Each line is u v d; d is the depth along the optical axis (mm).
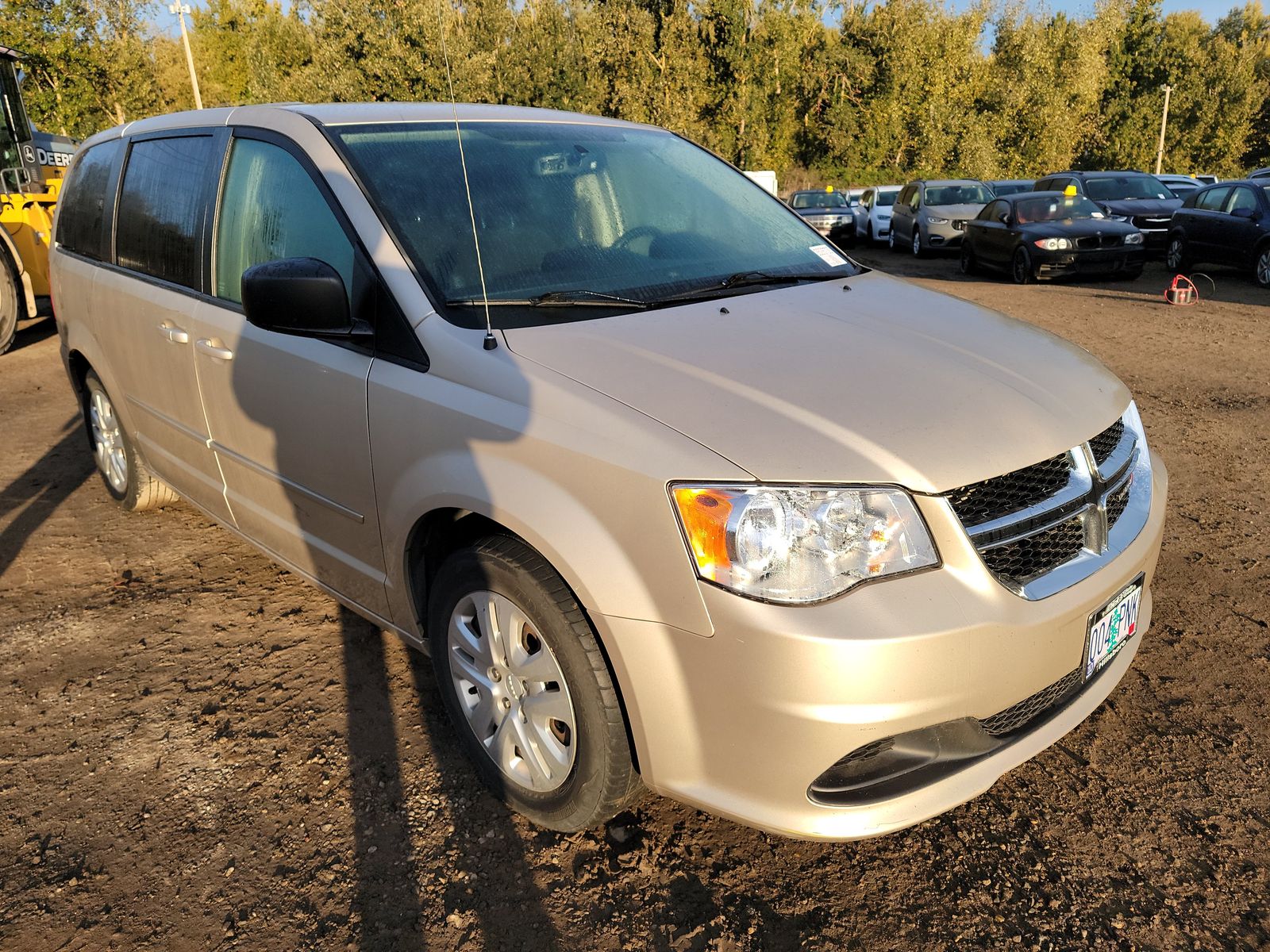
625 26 35875
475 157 2854
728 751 1900
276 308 2348
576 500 1981
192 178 3291
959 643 1832
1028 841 2295
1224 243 12781
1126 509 2340
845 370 2160
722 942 2023
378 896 2174
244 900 2172
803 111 41781
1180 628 3242
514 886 2189
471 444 2178
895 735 1854
